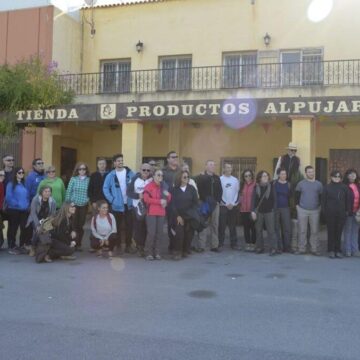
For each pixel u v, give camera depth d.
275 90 13.86
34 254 9.68
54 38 16.34
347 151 14.98
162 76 16.48
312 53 15.27
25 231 10.08
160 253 10.22
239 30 15.88
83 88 17.08
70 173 17.03
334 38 15.03
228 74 15.86
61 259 9.41
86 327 5.34
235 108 11.61
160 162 16.41
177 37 16.50
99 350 4.66
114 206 9.91
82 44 17.48
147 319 5.64
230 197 10.63
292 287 7.27
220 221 10.52
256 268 8.70
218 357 4.49
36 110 13.45
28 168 16.14
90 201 10.20
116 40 17.16
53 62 15.35
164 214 9.51
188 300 6.48
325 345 4.83
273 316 5.79
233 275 8.09
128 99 15.23
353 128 14.87
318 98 11.08
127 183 10.01
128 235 10.09
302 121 11.32
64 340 4.92
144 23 16.88
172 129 15.28
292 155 11.19
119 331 5.21
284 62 15.43
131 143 12.62
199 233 10.42
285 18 15.49
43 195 9.69
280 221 10.35
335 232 9.78
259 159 15.60
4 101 14.05
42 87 13.95
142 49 16.80
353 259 9.64
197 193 9.80
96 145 17.30
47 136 15.64
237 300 6.50
